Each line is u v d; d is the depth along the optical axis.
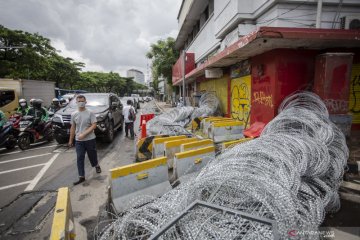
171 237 2.28
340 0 6.90
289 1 6.83
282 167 3.35
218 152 5.68
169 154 5.86
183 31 23.09
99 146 9.17
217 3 10.62
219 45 12.43
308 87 6.80
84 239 3.29
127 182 3.97
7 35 28.52
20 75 31.58
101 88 88.69
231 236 2.15
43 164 6.84
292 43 6.07
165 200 3.11
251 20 8.36
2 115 8.22
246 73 8.87
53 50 38.75
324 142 4.57
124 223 2.76
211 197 2.75
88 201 4.44
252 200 2.65
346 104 5.75
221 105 12.11
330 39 5.59
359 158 5.24
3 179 5.67
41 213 4.03
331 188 3.88
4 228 3.61
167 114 11.84
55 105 13.58
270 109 7.09
